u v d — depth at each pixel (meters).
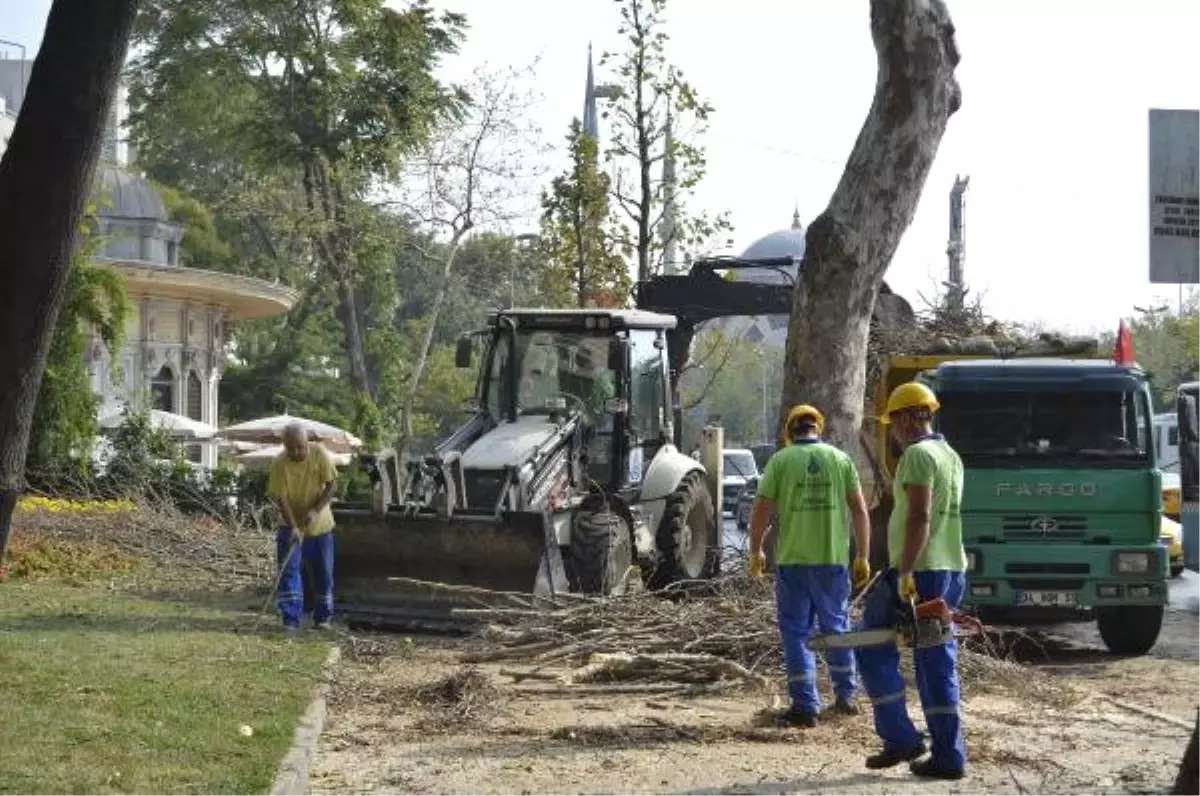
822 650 12.97
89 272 39.19
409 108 65.69
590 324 24.02
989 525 21.19
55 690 13.80
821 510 14.73
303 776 11.80
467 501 22.48
